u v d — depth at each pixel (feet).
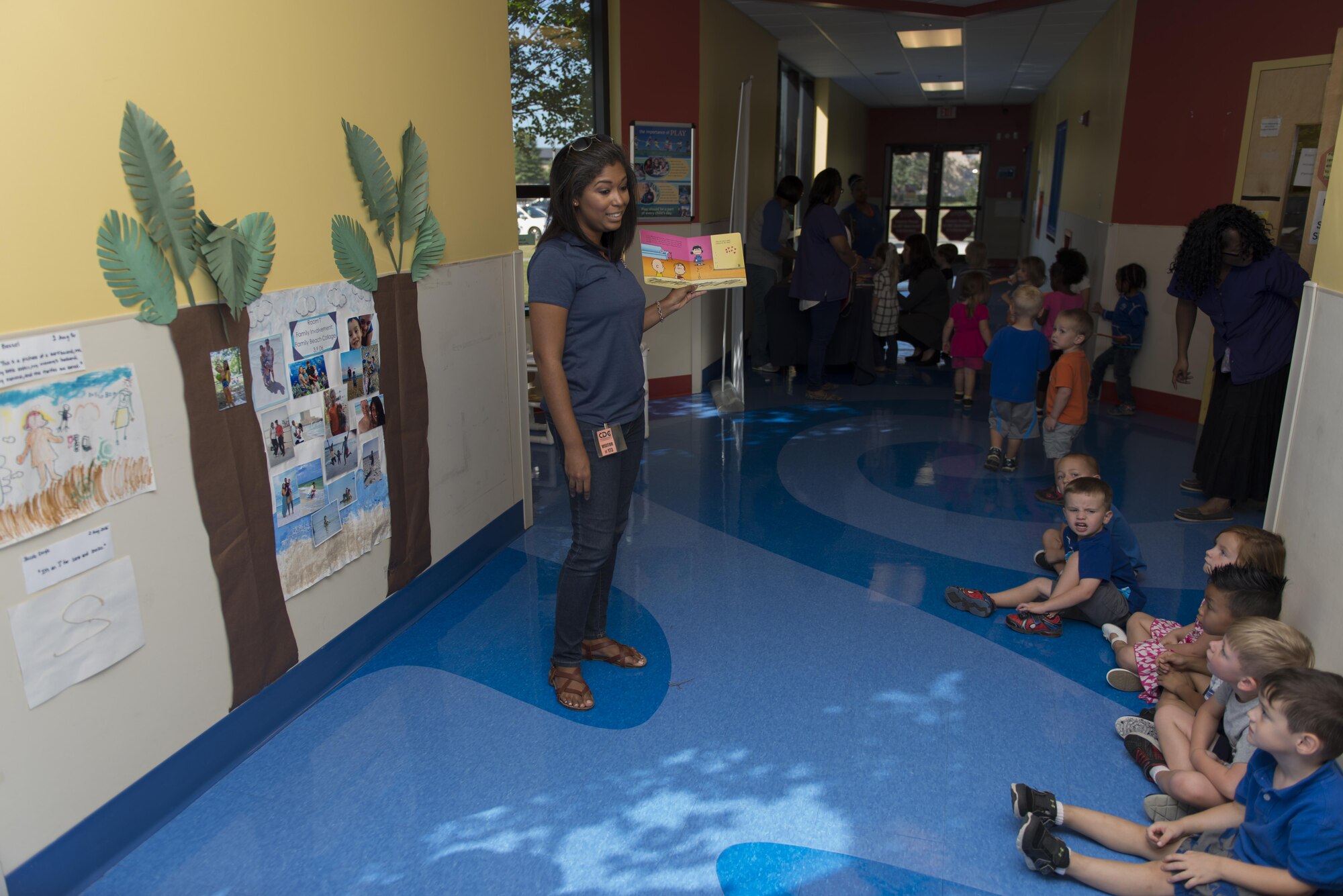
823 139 39.68
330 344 8.70
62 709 6.28
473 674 9.56
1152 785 7.79
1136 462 16.72
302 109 8.07
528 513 13.67
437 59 10.23
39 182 5.76
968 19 24.53
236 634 7.80
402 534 10.29
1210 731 7.41
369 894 6.56
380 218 9.27
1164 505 14.53
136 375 6.58
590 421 8.34
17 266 5.66
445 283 10.78
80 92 5.98
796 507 14.64
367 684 9.35
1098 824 6.97
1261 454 13.33
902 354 28.48
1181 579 11.85
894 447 18.11
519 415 13.08
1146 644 9.08
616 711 8.89
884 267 24.27
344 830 7.21
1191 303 14.01
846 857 6.93
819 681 9.45
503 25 11.78
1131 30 20.85
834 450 17.90
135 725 6.90
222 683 7.73
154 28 6.48
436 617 10.85
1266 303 12.75
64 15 5.83
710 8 21.20
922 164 55.77
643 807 7.48
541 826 7.26
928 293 26.12
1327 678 5.67
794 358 24.38
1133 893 6.48
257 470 7.88
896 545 13.07
